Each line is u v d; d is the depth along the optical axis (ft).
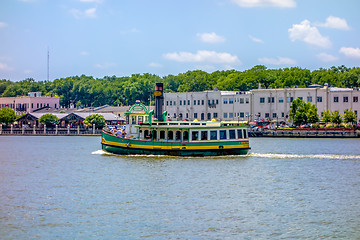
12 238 151.43
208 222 166.09
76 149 430.20
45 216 173.06
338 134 586.04
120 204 188.75
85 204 189.06
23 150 428.15
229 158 310.24
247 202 192.03
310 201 194.08
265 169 270.46
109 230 158.20
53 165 304.09
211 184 226.79
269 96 651.25
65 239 150.51
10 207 185.16
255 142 515.91
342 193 209.05
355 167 280.92
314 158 321.32
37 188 221.25
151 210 180.04
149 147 315.17
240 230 158.40
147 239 150.51
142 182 232.12
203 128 311.68
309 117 607.37
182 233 155.53
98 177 247.70
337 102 629.51
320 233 155.94
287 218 170.71
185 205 187.01
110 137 326.24
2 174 266.36
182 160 299.58
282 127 622.95
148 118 324.80
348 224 164.35
